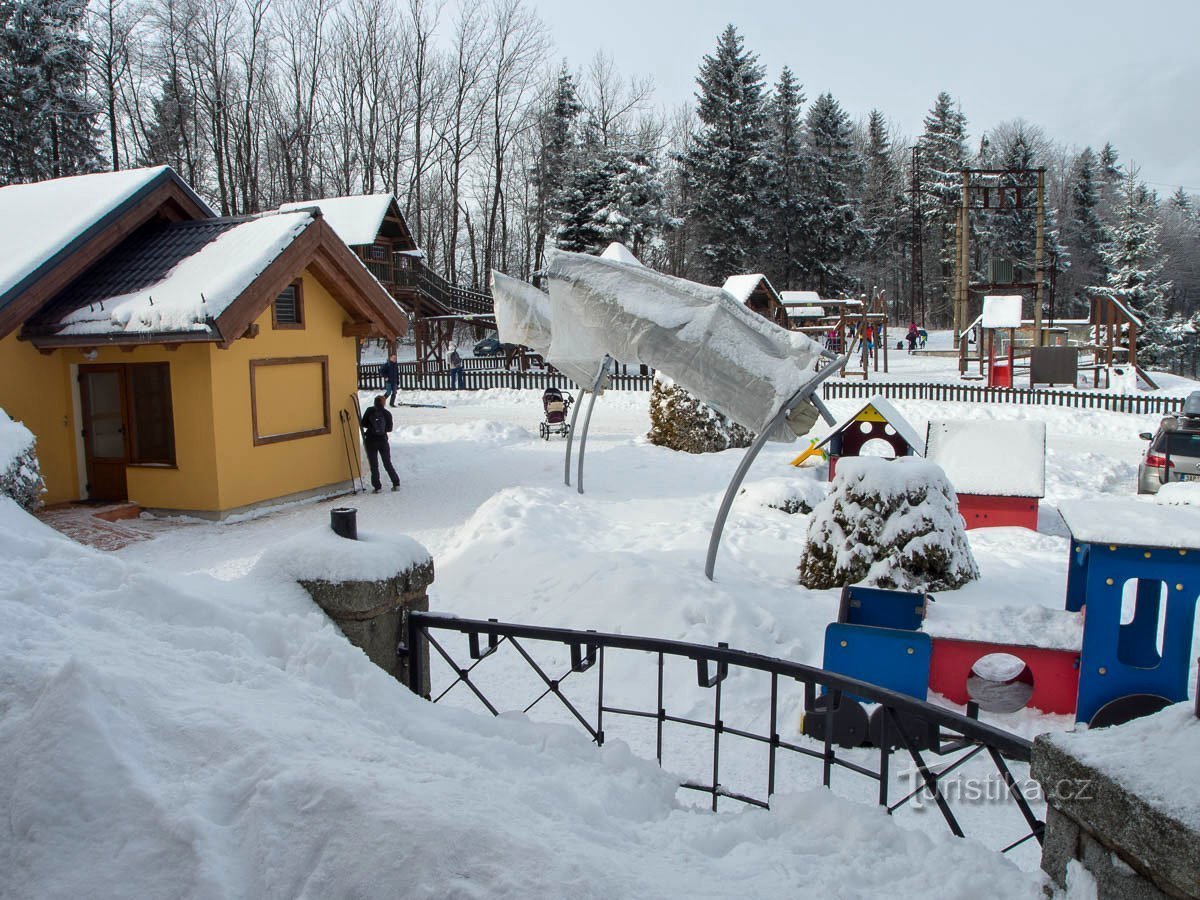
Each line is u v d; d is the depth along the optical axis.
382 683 3.69
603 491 14.90
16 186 16.67
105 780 2.38
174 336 13.02
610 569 8.88
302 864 2.17
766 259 62.59
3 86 41.88
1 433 9.87
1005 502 12.97
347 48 53.94
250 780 2.43
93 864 2.20
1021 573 8.84
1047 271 73.12
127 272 14.61
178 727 2.64
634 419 26.53
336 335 16.36
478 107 57.12
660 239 50.06
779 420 8.77
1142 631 6.25
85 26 46.62
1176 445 15.76
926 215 76.88
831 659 5.79
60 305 14.22
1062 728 5.81
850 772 5.41
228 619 3.87
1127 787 2.09
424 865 2.11
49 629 3.21
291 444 15.29
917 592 6.32
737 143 59.75
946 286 78.81
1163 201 102.62
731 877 2.52
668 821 3.07
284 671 3.59
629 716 6.27
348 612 4.25
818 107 70.19
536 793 2.75
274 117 53.47
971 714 5.62
